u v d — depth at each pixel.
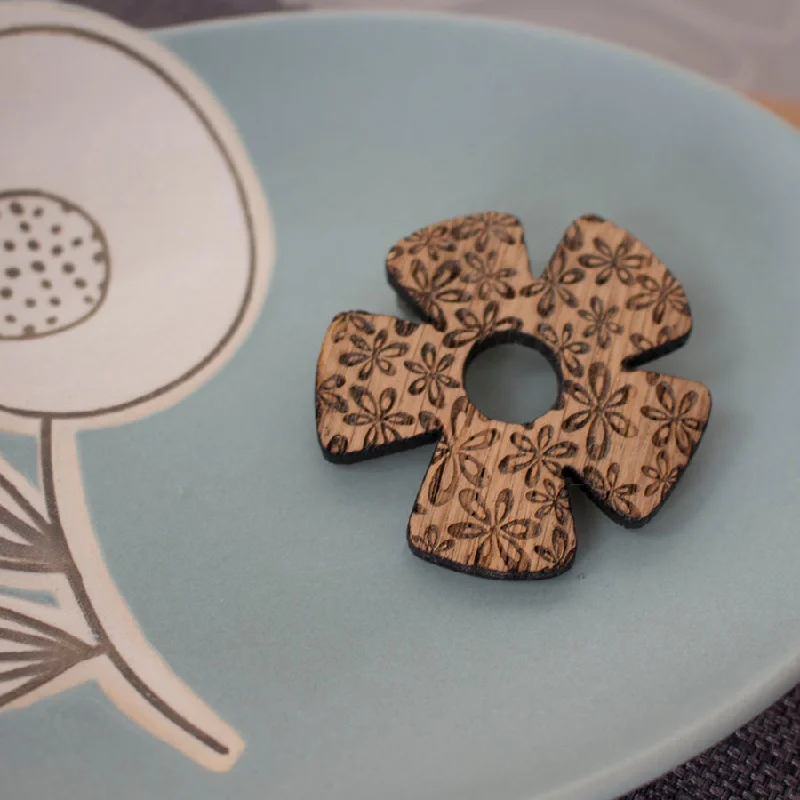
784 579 0.23
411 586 0.23
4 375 0.24
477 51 0.26
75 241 0.25
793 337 0.24
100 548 0.23
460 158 0.26
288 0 0.29
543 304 0.24
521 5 0.31
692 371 0.24
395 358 0.23
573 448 0.23
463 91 0.26
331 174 0.26
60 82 0.25
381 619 0.23
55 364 0.24
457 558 0.22
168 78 0.25
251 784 0.21
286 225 0.25
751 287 0.25
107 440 0.24
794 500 0.23
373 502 0.23
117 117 0.25
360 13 0.26
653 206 0.26
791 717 0.23
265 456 0.24
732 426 0.24
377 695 0.22
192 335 0.25
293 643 0.22
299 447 0.24
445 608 0.23
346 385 0.23
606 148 0.26
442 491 0.23
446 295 0.24
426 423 0.23
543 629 0.22
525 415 0.24
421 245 0.24
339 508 0.23
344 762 0.22
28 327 0.24
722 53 0.31
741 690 0.22
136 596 0.23
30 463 0.24
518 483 0.23
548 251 0.25
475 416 0.23
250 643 0.22
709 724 0.21
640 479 0.23
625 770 0.21
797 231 0.25
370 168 0.26
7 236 0.25
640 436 0.23
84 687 0.22
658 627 0.22
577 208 0.26
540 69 0.26
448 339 0.23
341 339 0.23
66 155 0.25
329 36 0.26
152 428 0.24
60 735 0.22
